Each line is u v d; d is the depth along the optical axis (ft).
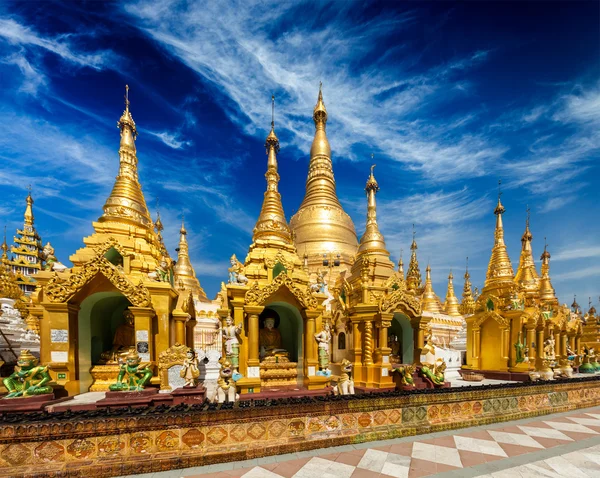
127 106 43.24
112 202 40.11
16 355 39.63
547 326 69.31
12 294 61.26
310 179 110.42
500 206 76.48
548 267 93.09
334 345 56.75
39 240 105.70
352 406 27.22
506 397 34.78
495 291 69.15
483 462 22.99
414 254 84.94
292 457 23.35
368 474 20.88
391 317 45.70
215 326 75.97
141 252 38.83
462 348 79.15
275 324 43.04
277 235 43.29
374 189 57.57
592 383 42.37
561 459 23.70
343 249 100.12
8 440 19.86
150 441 21.79
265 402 25.75
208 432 22.93
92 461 20.67
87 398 31.37
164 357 33.88
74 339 33.55
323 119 111.04
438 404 30.99
